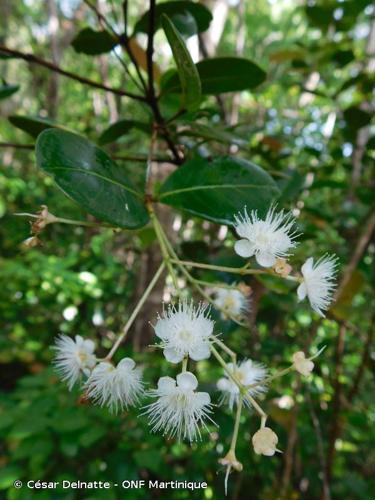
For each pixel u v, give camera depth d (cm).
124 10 15
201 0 32
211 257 22
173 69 16
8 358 52
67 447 31
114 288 50
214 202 12
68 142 11
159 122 15
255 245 12
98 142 18
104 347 43
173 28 11
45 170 10
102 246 53
